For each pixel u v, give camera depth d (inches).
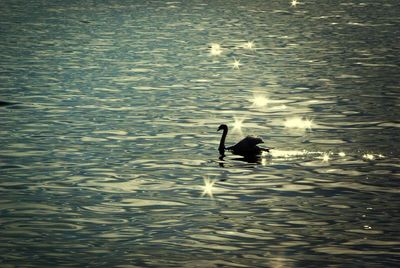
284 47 3029.0
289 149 1457.9
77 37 3287.4
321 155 1407.5
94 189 1202.6
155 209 1106.1
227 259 928.9
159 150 1454.2
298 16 4252.0
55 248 962.7
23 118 1731.1
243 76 2363.4
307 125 1672.0
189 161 1373.0
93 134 1581.0
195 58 2746.1
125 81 2257.6
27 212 1091.3
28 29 3558.1
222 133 1576.0
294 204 1127.0
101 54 2805.1
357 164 1342.3
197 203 1133.1
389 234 1006.4
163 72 2434.8
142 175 1280.8
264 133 1604.3
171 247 965.2
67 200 1146.7
